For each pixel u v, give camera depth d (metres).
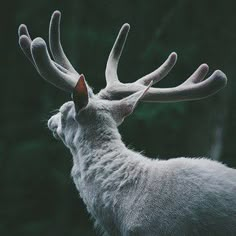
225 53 22.67
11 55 26.42
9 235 24.39
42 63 8.74
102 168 8.45
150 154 23.47
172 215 7.99
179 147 23.25
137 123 23.03
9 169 24.47
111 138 8.58
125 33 9.57
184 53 22.67
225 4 22.77
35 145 24.23
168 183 8.17
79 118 8.56
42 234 24.27
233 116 23.19
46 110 24.48
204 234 7.88
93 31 24.41
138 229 8.09
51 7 25.44
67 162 24.11
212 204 7.91
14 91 25.94
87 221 24.58
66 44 24.45
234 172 8.22
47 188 24.75
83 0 24.95
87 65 24.56
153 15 23.91
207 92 9.15
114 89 9.12
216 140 22.11
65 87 8.85
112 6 24.23
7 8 26.56
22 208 24.61
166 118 22.30
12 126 25.28
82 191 8.66
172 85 22.59
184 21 23.02
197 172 8.16
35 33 25.62
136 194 8.23
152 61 22.97
